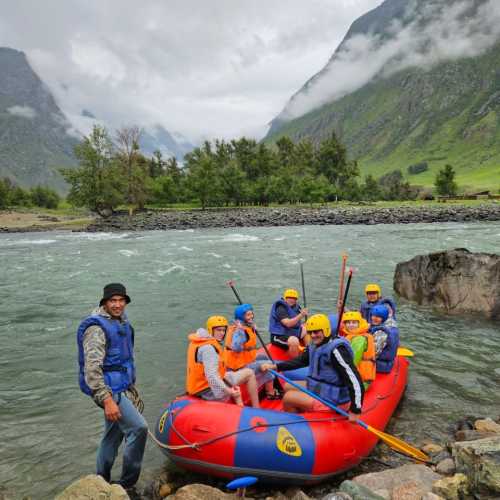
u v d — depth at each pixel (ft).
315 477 14.01
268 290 45.16
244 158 327.88
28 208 308.40
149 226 153.89
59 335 31.30
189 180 271.90
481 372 23.67
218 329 16.34
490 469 12.43
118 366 13.26
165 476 14.87
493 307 34.14
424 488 13.14
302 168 348.79
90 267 62.85
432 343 28.53
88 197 199.52
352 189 346.95
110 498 11.98
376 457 15.97
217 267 60.13
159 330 32.09
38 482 14.80
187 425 14.52
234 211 210.79
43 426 18.53
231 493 13.84
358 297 41.91
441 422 18.37
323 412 15.21
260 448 13.85
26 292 46.39
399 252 71.10
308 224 152.87
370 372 17.67
